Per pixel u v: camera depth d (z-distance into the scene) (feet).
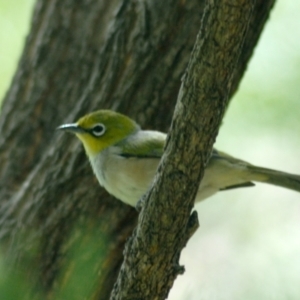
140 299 26.20
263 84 46.52
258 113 46.93
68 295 17.15
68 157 37.50
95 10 41.04
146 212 24.79
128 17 36.91
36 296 19.02
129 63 36.88
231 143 47.85
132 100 37.09
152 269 25.49
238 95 46.85
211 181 33.17
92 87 38.04
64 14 41.68
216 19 21.04
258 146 47.91
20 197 38.11
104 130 35.24
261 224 50.75
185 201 24.29
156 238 24.88
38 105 41.86
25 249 36.29
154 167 33.88
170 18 36.17
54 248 36.11
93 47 40.78
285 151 47.85
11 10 51.52
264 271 44.86
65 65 41.42
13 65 51.16
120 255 36.60
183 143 23.31
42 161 38.24
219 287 43.52
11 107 42.75
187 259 49.26
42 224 36.81
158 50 36.45
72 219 36.63
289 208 51.26
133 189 34.40
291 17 46.80
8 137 42.34
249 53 34.96
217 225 51.16
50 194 37.14
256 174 33.17
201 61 21.93
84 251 18.53
